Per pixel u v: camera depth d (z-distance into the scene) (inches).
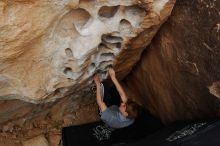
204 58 159.5
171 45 172.9
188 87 175.6
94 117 223.6
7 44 138.5
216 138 149.9
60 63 159.9
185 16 159.8
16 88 161.0
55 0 134.0
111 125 192.1
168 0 150.6
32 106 193.8
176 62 174.6
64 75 166.4
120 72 200.8
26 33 138.9
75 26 149.9
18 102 184.7
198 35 157.6
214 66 156.4
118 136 213.9
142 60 197.5
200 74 165.0
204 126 160.1
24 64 152.1
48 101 180.4
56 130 215.3
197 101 175.3
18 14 131.6
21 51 144.9
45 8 135.3
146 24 158.9
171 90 188.4
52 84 166.9
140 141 174.1
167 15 159.0
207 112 173.0
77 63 161.0
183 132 163.5
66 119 218.8
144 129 214.1
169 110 197.9
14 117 199.8
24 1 129.3
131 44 172.7
